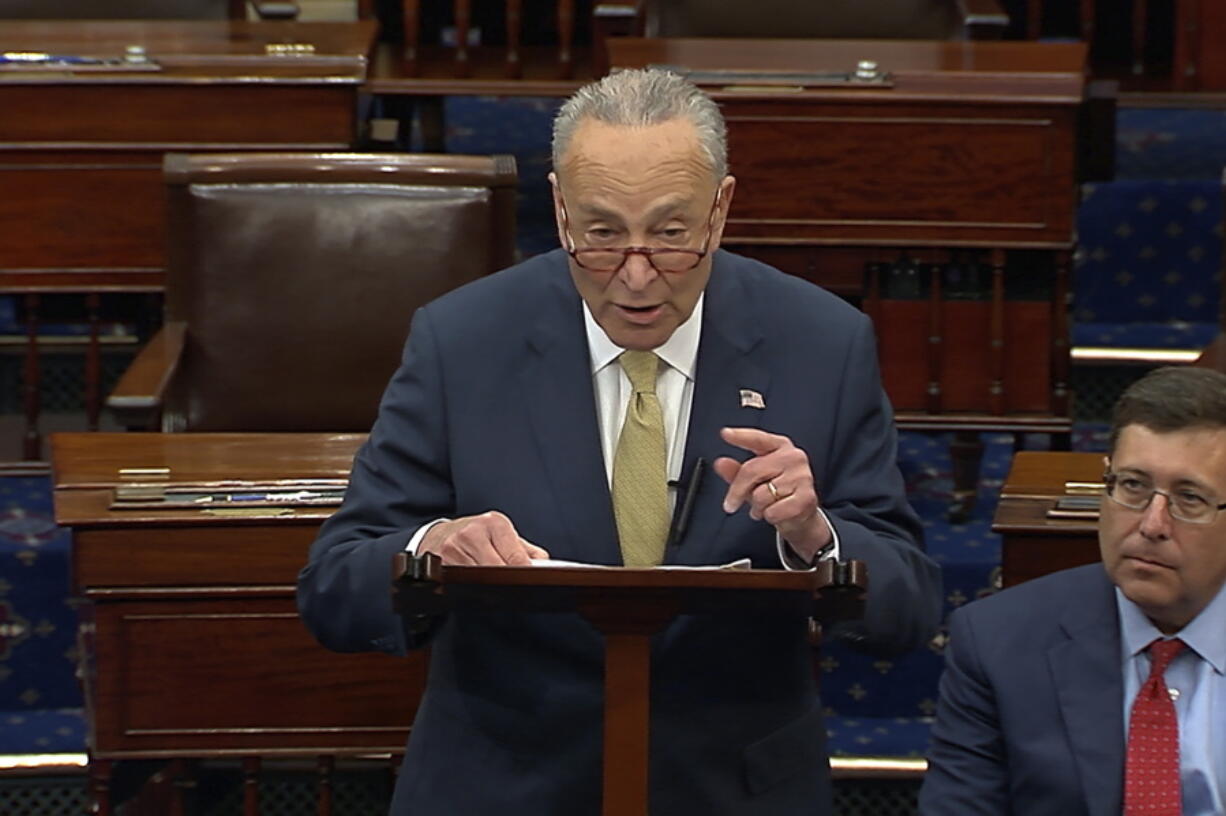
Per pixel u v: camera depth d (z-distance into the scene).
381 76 18.77
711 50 17.33
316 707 11.38
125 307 17.53
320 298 13.83
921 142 15.73
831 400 8.31
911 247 15.91
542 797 8.20
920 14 19.80
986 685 8.98
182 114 16.02
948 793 9.00
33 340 16.45
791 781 8.31
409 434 8.41
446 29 21.42
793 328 8.41
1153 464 8.39
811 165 15.83
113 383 18.36
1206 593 8.54
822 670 14.26
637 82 7.59
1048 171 15.70
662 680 8.15
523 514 8.19
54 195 16.03
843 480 8.30
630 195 7.46
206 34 17.77
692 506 8.12
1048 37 21.92
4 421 17.58
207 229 13.83
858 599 6.71
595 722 8.14
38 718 14.56
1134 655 8.77
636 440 8.23
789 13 19.98
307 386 13.85
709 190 7.60
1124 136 20.70
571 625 8.14
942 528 15.53
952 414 15.90
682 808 8.16
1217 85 19.91
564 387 8.30
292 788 13.67
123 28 17.92
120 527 10.98
